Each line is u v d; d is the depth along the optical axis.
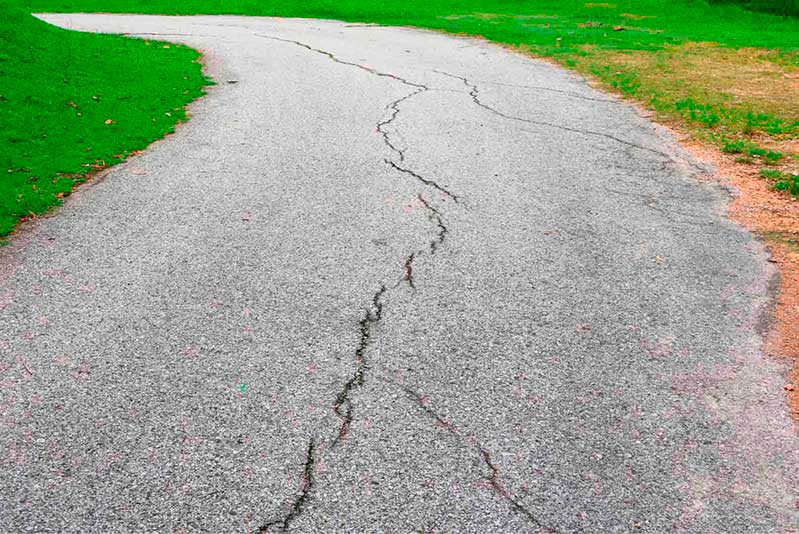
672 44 17.05
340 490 3.06
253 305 4.57
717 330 4.40
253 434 3.39
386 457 3.26
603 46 16.55
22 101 8.64
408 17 21.64
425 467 3.21
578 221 6.13
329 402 3.63
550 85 11.95
